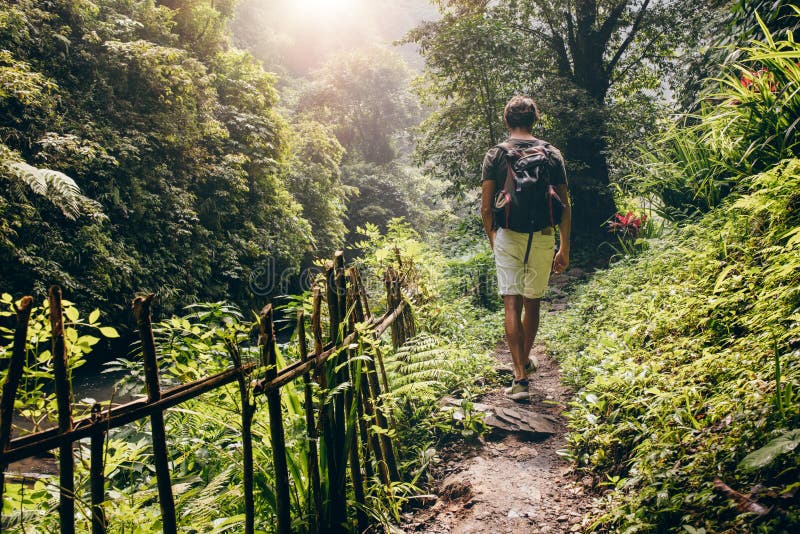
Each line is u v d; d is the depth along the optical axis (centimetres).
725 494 150
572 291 754
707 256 333
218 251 1485
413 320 349
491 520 218
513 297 333
